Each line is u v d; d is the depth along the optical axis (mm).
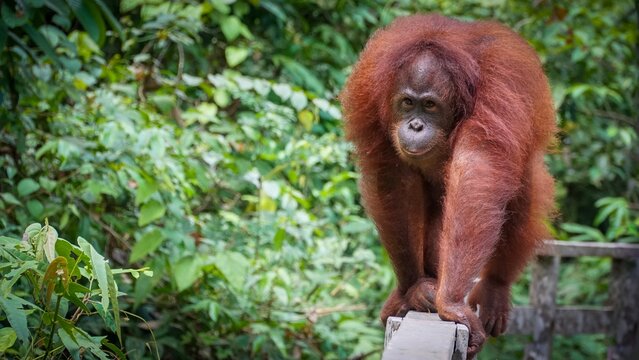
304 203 6020
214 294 5652
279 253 5910
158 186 5039
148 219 4957
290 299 5770
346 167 7375
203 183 5406
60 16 5152
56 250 2830
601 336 7730
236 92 6312
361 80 3762
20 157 5105
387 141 3805
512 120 3377
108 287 2719
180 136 5688
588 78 8188
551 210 4211
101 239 5176
